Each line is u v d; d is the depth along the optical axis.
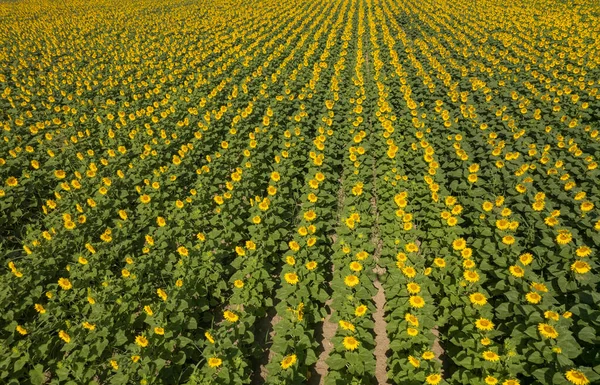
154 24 34.84
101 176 11.59
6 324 7.03
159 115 16.52
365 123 14.30
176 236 8.96
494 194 9.66
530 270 6.98
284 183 10.84
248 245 7.71
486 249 7.49
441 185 10.01
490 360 5.24
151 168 12.27
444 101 16.28
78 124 15.94
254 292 7.16
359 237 8.09
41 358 6.29
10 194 10.62
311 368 6.69
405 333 6.00
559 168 10.05
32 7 44.59
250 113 15.34
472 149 11.98
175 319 6.52
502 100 15.61
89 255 8.38
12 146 13.64
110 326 6.51
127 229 9.18
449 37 25.92
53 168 12.50
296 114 15.31
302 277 7.36
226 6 42.78
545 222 8.07
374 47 25.50
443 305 6.73
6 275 7.51
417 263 7.52
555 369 5.11
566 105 14.41
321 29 31.31
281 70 21.47
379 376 6.43
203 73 21.84
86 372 5.77
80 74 21.73
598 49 20.14
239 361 5.81
